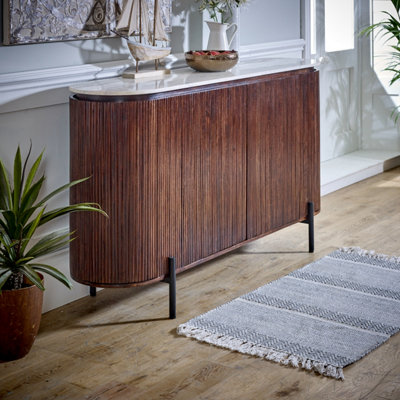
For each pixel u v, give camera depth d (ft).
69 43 10.89
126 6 11.39
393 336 9.92
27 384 8.75
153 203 10.31
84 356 9.46
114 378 8.87
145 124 10.02
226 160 11.49
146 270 10.39
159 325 10.39
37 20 10.19
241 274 12.35
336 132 19.90
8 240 9.22
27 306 9.19
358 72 20.39
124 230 10.17
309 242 13.43
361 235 14.37
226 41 12.84
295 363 9.08
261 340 9.76
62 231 11.09
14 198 9.12
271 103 12.28
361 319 10.43
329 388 8.54
